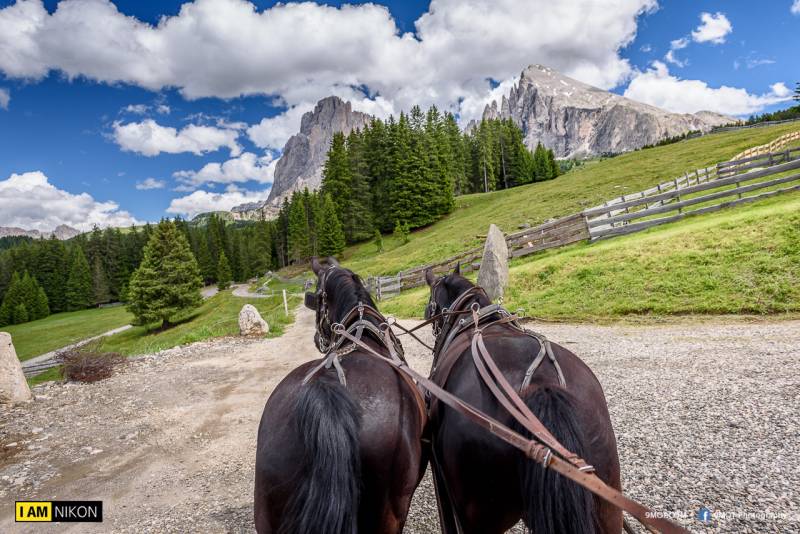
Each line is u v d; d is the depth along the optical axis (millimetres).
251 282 93125
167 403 8602
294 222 84312
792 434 4637
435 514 4105
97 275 95125
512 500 2275
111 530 4285
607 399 6262
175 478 5402
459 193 83438
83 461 6055
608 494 1704
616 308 11703
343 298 3389
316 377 2457
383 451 2232
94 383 10359
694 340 8633
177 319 53000
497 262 15281
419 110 82438
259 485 2193
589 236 19516
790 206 13578
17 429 7375
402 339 13609
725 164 25922
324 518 1804
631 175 43312
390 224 70938
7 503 4957
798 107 85000
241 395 8906
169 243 53156
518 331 3047
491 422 2072
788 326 8609
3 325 78188
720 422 5117
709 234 13633
